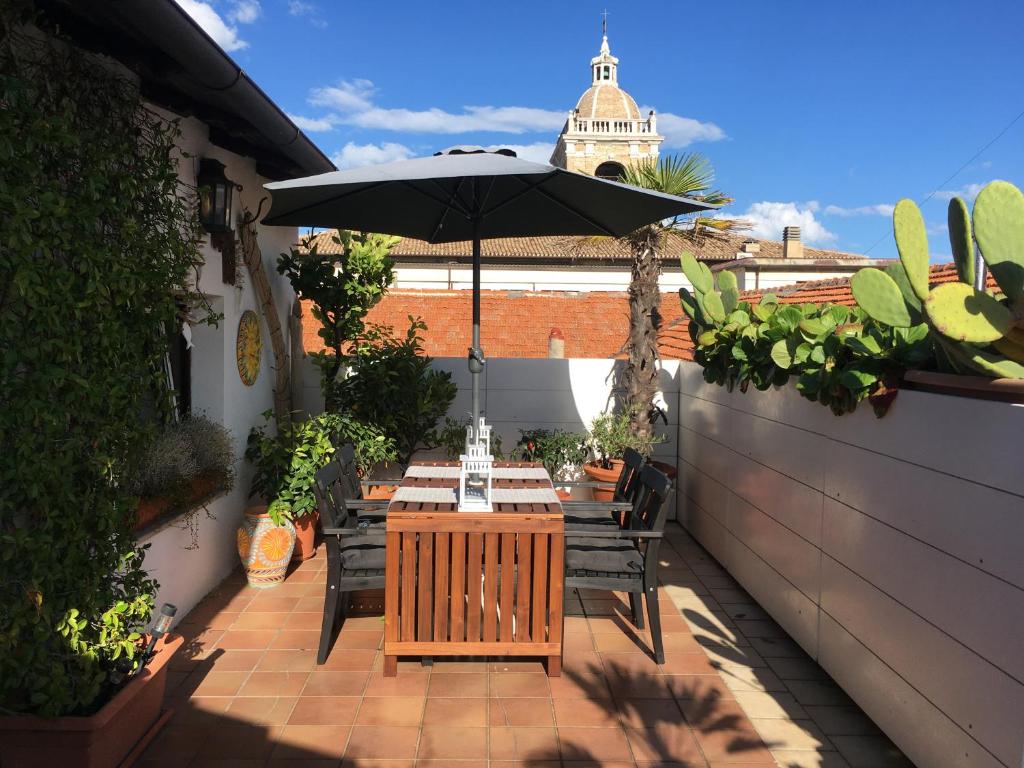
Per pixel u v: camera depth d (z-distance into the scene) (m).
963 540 2.73
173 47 3.11
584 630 4.64
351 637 4.47
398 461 7.09
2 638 2.53
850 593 3.66
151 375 3.39
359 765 3.16
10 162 2.49
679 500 7.31
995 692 2.54
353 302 6.88
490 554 3.92
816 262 20.66
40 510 2.72
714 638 4.52
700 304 5.59
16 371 2.68
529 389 7.48
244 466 5.78
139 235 3.31
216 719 3.51
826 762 3.22
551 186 4.82
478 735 3.41
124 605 3.18
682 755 3.27
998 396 2.59
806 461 4.21
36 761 2.80
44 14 3.05
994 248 2.69
